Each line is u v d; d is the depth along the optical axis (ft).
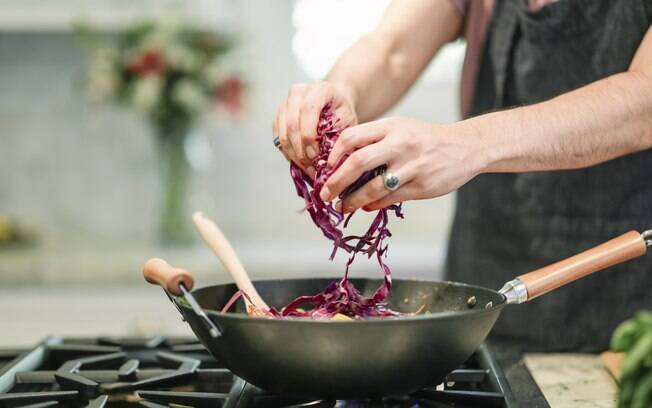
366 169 2.79
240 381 3.09
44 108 10.66
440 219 10.66
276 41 10.73
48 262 8.66
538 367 3.77
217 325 2.59
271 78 10.75
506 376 3.32
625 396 2.27
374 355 2.51
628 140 3.30
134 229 10.75
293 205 10.73
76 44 10.57
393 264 8.63
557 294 4.31
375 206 2.97
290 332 2.48
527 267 4.50
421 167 2.85
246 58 10.02
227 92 9.32
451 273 4.87
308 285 3.48
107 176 10.73
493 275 4.61
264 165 10.72
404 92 4.70
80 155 10.72
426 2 4.65
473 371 3.18
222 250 3.45
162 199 9.53
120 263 8.63
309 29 10.73
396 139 2.81
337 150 2.89
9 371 3.21
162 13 9.58
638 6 4.06
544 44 4.34
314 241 10.65
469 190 4.74
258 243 10.48
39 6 9.45
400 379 2.61
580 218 4.34
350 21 10.71
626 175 4.23
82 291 8.61
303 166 3.43
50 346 3.67
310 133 3.31
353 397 2.68
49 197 10.71
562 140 3.17
